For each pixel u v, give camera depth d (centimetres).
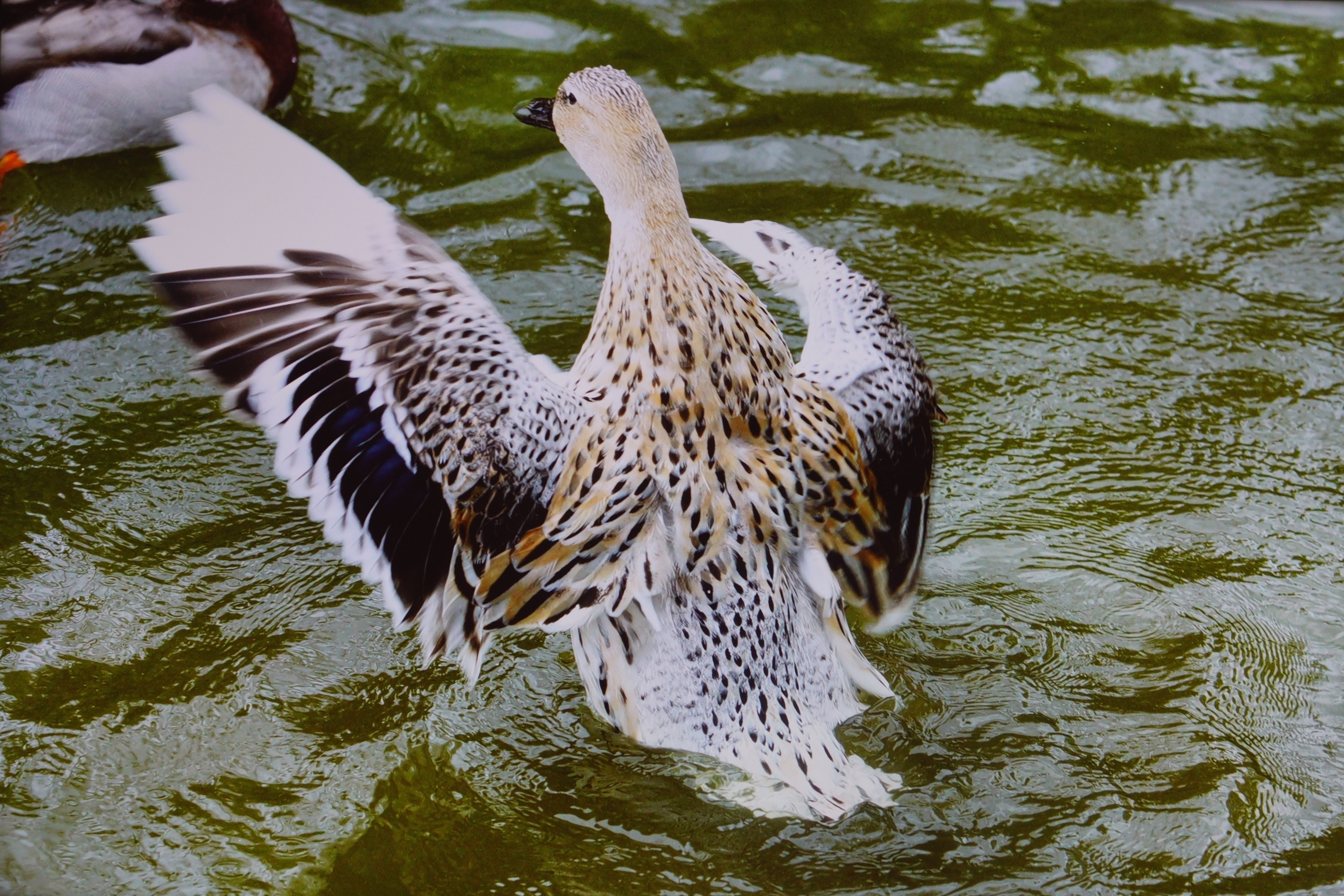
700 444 437
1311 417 638
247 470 600
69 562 545
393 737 472
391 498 417
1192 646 514
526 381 424
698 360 433
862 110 863
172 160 411
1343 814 443
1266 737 474
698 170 802
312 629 519
